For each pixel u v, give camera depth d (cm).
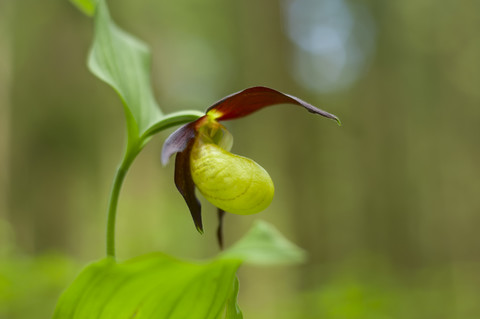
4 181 984
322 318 528
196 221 202
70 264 573
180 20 1460
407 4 1450
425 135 1566
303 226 1047
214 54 1542
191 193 202
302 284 1013
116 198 196
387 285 762
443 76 1570
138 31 1340
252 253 223
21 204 1095
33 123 1096
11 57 1070
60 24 1099
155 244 1553
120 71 204
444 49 1565
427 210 1558
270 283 1305
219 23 1473
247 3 1055
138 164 1448
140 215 1435
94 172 1209
